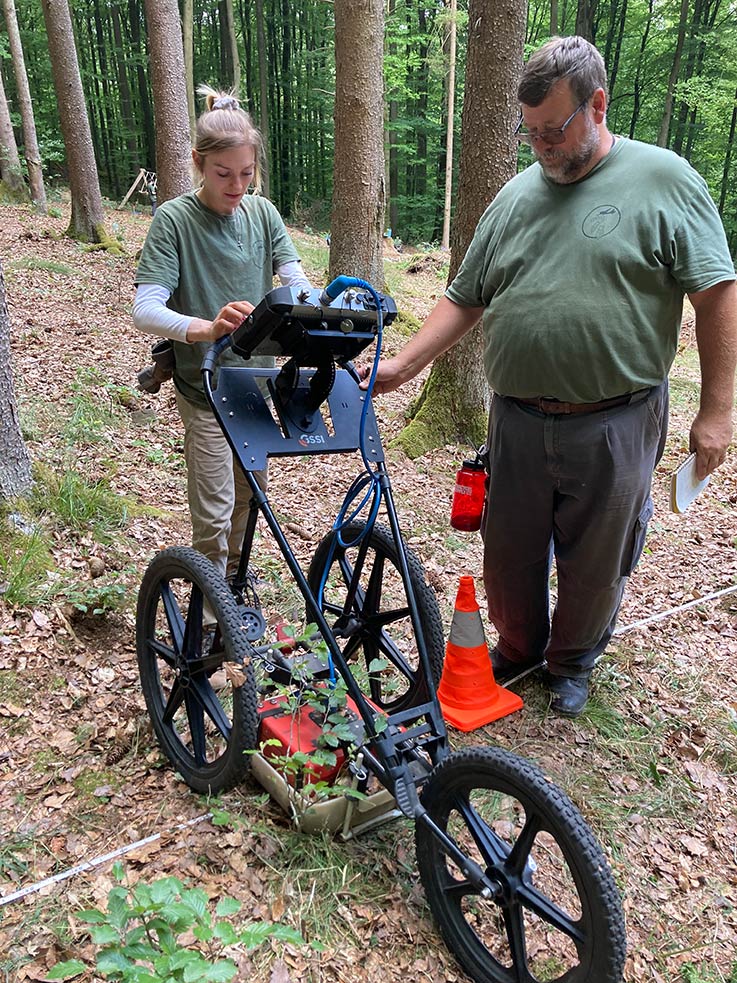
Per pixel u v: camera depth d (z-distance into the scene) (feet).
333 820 7.07
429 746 6.77
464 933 6.26
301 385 7.70
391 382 8.84
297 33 103.14
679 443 21.76
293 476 16.75
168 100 32.32
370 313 6.81
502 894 5.90
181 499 14.89
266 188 26.30
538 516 8.80
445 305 9.13
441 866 6.36
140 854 6.95
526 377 8.07
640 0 91.66
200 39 101.19
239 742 7.14
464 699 9.38
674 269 7.38
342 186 27.71
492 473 8.99
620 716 9.73
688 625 12.12
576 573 8.78
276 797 7.31
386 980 6.09
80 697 9.07
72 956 6.00
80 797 7.70
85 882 6.67
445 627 11.37
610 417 7.98
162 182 33.58
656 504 17.49
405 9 69.62
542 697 9.94
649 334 7.63
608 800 8.34
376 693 9.04
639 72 90.33
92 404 17.57
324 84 91.35
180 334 7.42
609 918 5.23
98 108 101.55
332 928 6.41
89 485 13.74
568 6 92.07
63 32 36.70
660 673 10.72
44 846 7.08
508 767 5.67
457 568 13.52
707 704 10.14
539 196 7.93
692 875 7.54
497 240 8.37
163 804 7.63
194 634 7.83
